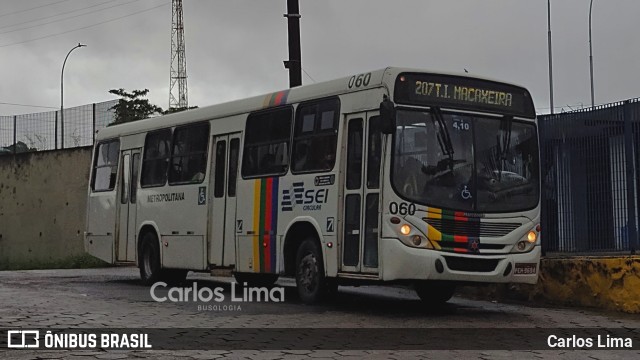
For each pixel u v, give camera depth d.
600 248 13.48
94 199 19.12
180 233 15.94
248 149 14.37
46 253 30.73
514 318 11.67
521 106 12.41
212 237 15.07
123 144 18.28
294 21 18.41
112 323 10.62
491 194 11.74
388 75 11.52
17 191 31.92
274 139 13.75
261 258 13.73
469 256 11.38
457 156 11.63
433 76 11.73
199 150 15.66
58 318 11.04
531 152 12.33
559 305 13.48
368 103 11.79
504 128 12.12
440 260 11.16
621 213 13.16
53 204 30.56
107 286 16.78
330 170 12.34
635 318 11.78
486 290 14.84
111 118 30.22
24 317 11.12
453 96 11.82
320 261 12.59
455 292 15.52
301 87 13.33
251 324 10.67
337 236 12.05
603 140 13.52
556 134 14.33
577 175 13.93
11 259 31.89
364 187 11.67
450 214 11.37
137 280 18.83
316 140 12.75
